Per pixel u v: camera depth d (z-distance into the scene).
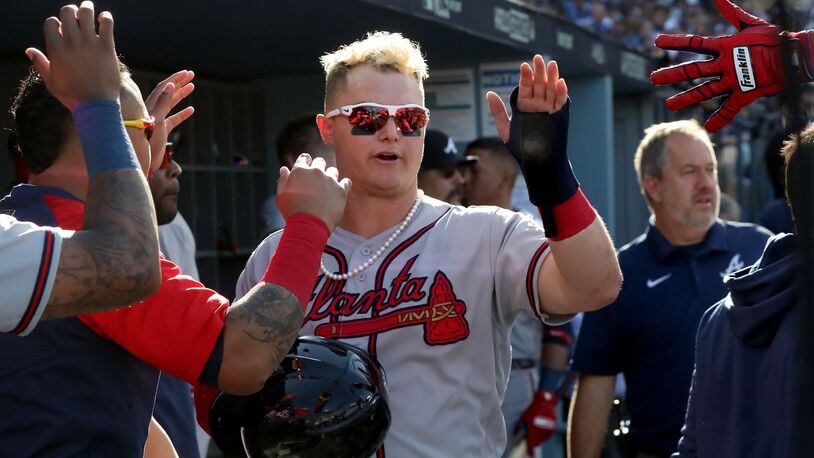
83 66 4.73
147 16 10.38
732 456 6.17
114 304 4.56
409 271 6.54
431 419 6.35
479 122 14.98
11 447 4.96
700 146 10.12
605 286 5.86
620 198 21.67
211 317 5.10
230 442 5.96
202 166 14.40
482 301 6.46
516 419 11.80
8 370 4.98
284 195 5.46
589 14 25.58
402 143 6.61
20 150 5.64
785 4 3.93
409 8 10.25
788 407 5.70
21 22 10.17
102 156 4.63
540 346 11.97
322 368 5.78
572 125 17.00
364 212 6.73
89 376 5.10
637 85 19.45
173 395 7.82
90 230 4.50
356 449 5.80
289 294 5.16
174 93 6.53
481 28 11.91
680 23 27.39
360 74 6.65
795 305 5.78
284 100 15.10
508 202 13.27
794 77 3.86
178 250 10.16
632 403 10.05
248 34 11.59
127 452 5.24
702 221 10.04
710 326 6.63
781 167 14.36
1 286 4.32
